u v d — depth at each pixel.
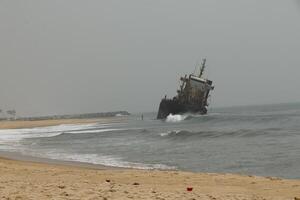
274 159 37.81
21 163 33.56
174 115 153.75
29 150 54.75
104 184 18.48
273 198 15.09
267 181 20.84
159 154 45.84
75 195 14.35
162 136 73.31
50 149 56.16
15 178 21.45
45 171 25.30
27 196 14.03
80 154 47.44
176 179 21.83
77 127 155.38
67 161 38.97
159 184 19.83
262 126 91.81
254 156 40.88
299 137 58.53
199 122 130.88
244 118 123.81
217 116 140.62
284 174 29.80
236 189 18.22
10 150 55.25
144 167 34.28
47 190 15.65
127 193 15.10
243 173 31.17
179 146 55.22
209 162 37.69
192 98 152.75
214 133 70.31
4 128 163.25
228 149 48.69
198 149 50.09
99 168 32.16
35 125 189.00
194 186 19.06
